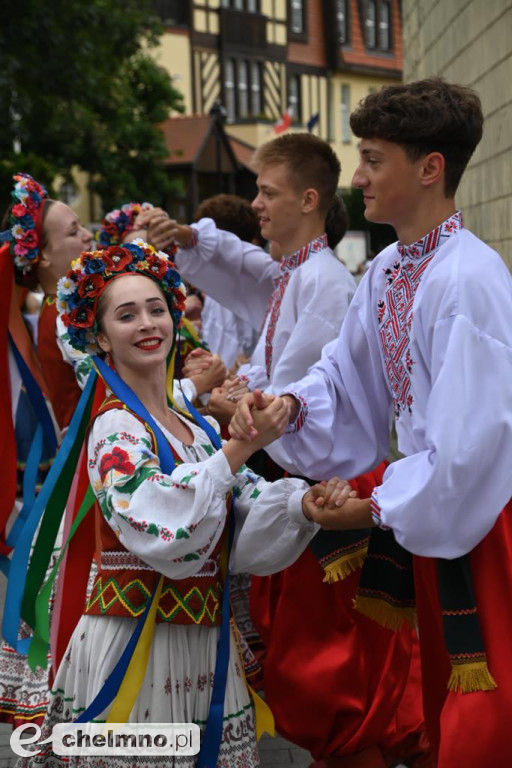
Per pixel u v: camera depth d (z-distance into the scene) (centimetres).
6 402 402
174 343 295
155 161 2378
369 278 304
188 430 288
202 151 2741
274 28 3650
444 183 277
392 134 272
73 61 1786
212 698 267
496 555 267
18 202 415
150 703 263
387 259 296
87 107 2019
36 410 415
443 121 270
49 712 279
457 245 272
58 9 1734
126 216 482
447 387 255
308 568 337
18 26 1681
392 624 303
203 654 271
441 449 253
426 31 859
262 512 278
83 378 379
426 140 272
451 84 279
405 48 1026
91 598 273
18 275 424
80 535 305
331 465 310
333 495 271
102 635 266
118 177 2270
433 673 296
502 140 595
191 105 3428
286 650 337
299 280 377
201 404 445
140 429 266
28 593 325
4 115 1714
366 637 333
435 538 259
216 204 557
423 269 279
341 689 328
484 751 262
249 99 3603
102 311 278
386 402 311
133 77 2402
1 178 1861
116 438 262
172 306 290
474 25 657
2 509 399
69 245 418
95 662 266
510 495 258
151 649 264
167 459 264
